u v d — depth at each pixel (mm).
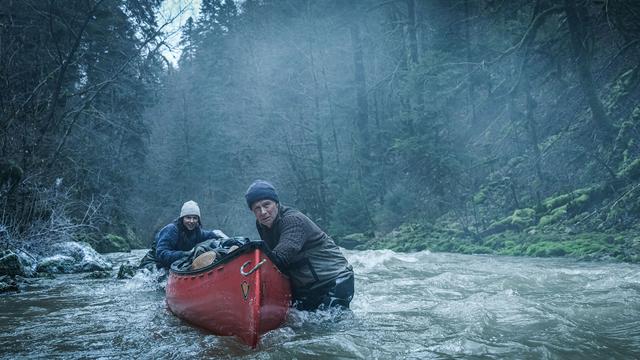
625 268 7086
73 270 9586
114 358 3357
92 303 5754
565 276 6453
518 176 14883
